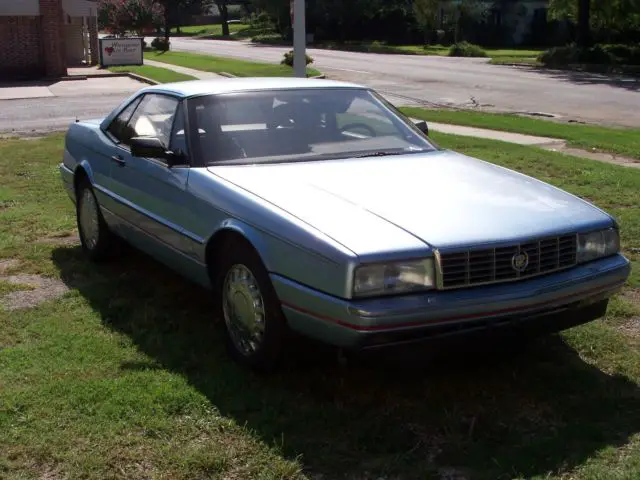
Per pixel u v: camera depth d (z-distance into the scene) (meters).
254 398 3.88
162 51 47.62
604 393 3.95
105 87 24.88
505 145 12.15
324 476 3.24
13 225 7.36
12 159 11.02
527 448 3.41
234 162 4.64
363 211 3.87
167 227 4.81
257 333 4.09
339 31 60.38
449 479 3.21
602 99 21.47
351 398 3.92
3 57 28.12
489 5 57.44
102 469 3.26
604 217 4.14
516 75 30.53
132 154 4.83
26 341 4.61
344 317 3.48
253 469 3.27
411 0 60.59
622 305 5.15
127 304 5.23
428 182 4.35
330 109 5.16
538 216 3.96
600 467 3.25
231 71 29.91
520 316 3.70
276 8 63.19
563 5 41.66
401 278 3.51
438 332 3.56
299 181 4.30
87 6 33.34
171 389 3.94
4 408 3.72
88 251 6.25
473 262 3.62
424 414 3.76
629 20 39.28
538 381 4.10
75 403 3.79
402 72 31.56
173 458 3.33
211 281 4.50
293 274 3.74
